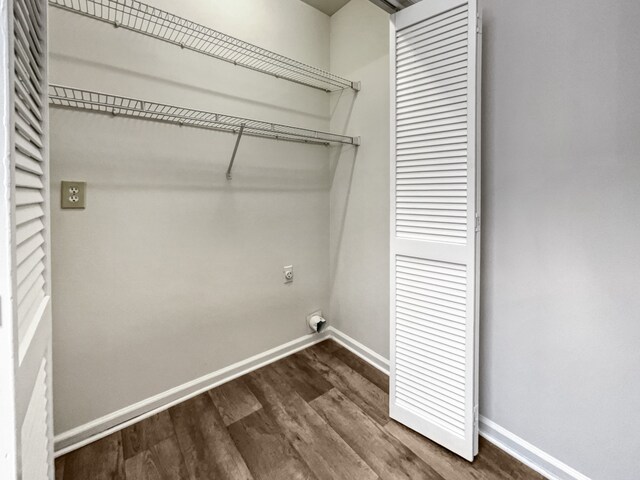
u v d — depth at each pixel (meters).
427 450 1.30
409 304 1.39
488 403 1.33
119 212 1.38
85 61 1.25
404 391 1.43
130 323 1.45
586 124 0.99
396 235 1.41
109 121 1.33
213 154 1.65
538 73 1.09
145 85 1.40
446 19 1.19
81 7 1.23
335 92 2.11
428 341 1.33
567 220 1.05
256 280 1.90
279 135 1.92
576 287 1.05
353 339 2.14
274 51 1.83
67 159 1.24
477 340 1.21
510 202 1.19
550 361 1.13
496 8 1.18
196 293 1.66
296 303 2.13
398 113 1.37
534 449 1.19
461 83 1.16
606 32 0.93
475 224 1.16
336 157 2.15
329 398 1.65
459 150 1.18
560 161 1.05
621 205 0.94
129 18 1.33
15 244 0.49
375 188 1.88
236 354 1.85
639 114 0.89
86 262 1.31
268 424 1.46
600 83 0.95
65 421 1.31
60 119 1.21
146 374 1.52
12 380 0.48
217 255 1.72
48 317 0.91
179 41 1.49
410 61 1.31
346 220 2.12
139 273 1.46
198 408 1.57
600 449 1.03
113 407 1.43
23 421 0.56
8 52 0.47
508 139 1.18
